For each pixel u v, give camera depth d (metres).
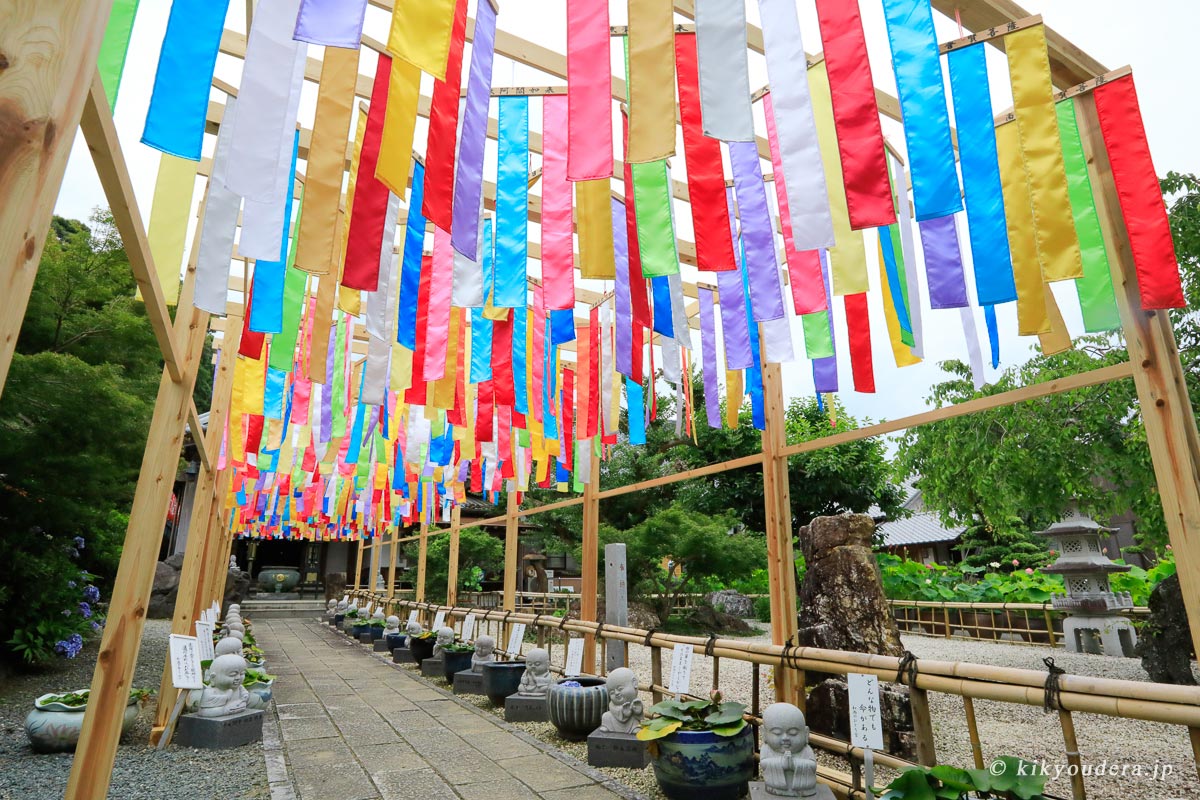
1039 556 17.59
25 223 0.98
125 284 7.12
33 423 5.51
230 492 9.12
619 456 14.54
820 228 2.38
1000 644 11.05
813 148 2.43
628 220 3.55
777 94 2.51
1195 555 2.31
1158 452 2.45
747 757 3.21
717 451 15.40
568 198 3.29
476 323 5.19
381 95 2.71
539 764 3.92
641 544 12.23
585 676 4.85
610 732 3.98
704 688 6.68
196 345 3.08
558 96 3.38
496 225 3.24
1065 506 7.30
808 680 4.80
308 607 18.14
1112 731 4.95
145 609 2.68
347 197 3.26
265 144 2.06
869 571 4.99
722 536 12.44
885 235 3.48
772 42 2.55
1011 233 2.79
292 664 8.35
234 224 2.67
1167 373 2.47
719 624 14.00
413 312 3.44
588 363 6.05
